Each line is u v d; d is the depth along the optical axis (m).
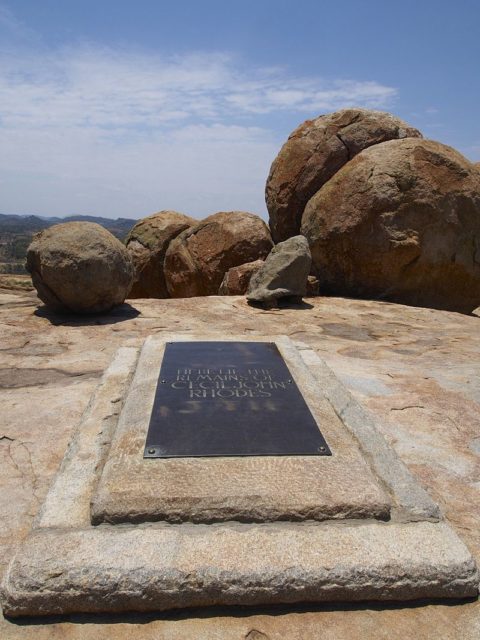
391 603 1.79
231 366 3.35
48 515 2.01
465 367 4.45
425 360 4.68
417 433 3.07
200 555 1.81
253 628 1.69
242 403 2.82
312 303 7.38
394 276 7.93
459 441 2.98
